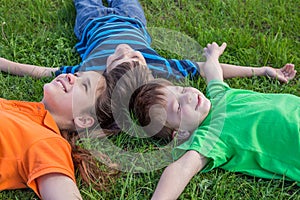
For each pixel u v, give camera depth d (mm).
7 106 2424
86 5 3268
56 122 2484
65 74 2553
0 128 2232
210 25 3273
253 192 2289
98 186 2281
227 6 3402
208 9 3416
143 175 2355
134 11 3256
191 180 2312
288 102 2514
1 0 3318
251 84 2877
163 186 2205
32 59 2951
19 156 2199
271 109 2449
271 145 2379
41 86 2752
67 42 3107
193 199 2227
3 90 2725
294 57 3029
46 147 2217
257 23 3295
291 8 3385
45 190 2129
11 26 3127
